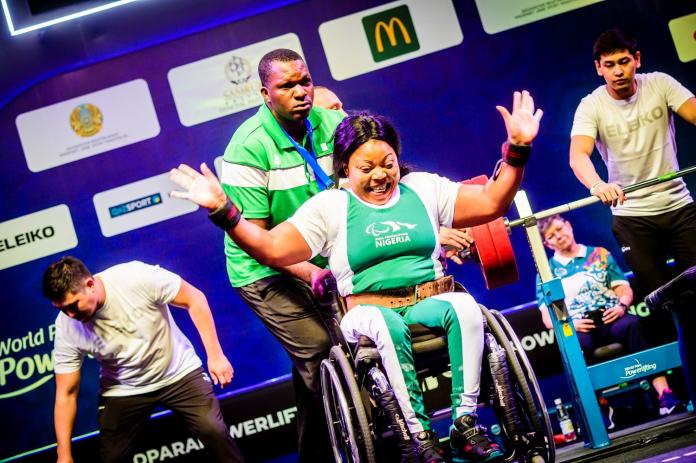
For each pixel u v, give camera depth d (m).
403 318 2.87
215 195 2.76
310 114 3.66
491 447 2.65
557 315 3.86
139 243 5.07
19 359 5.00
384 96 5.12
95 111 5.10
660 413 4.42
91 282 3.89
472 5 5.16
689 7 5.14
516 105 2.81
